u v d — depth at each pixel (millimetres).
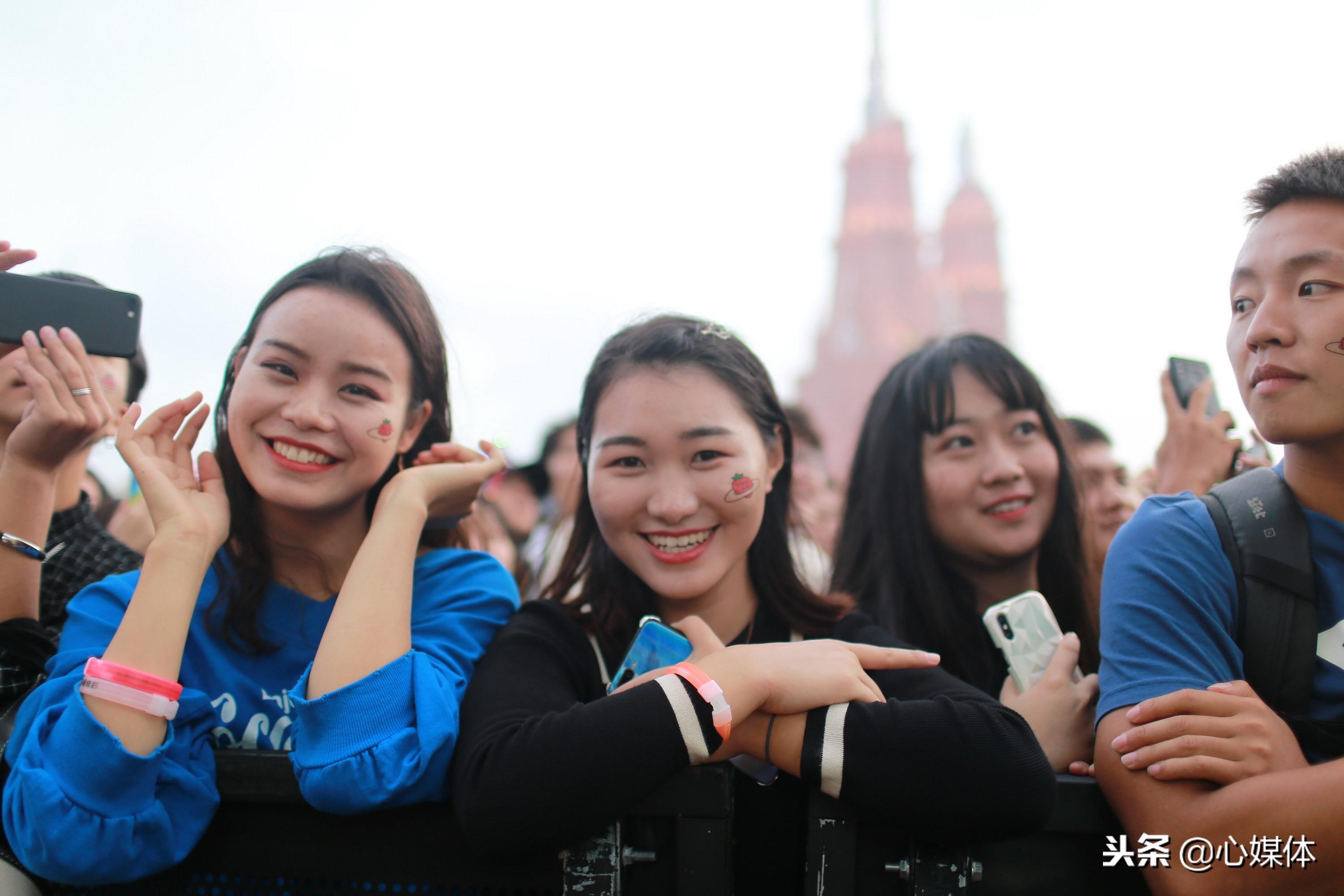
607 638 1655
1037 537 2191
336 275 1647
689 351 1595
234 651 1604
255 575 1626
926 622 2180
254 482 1579
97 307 1588
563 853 1219
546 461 4531
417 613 1643
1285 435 1437
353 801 1263
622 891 1234
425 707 1350
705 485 1546
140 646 1330
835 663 1323
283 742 1539
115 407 2383
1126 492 3256
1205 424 2244
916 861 1230
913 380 2270
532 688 1392
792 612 1698
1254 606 1429
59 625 1948
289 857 1318
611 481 1574
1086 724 1636
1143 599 1458
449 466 1644
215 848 1327
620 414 1567
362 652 1367
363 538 1775
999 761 1221
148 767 1255
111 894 1361
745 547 1596
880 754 1215
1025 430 2201
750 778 1381
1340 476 1448
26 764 1291
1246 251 1525
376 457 1616
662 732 1193
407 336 1681
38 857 1255
